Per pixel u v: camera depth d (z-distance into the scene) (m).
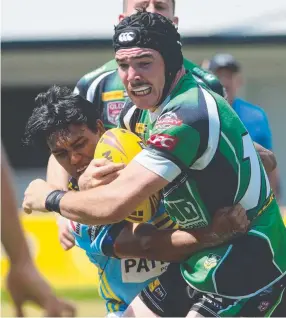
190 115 12.21
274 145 55.84
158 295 13.62
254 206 12.91
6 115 58.44
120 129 13.55
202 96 12.48
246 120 22.77
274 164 15.66
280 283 13.27
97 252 13.82
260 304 13.06
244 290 12.83
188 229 13.08
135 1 17.22
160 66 12.52
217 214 12.66
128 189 12.25
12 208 8.84
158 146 12.20
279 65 53.91
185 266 13.23
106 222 12.52
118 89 16.69
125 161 13.08
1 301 28.08
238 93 54.91
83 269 32.50
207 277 12.79
